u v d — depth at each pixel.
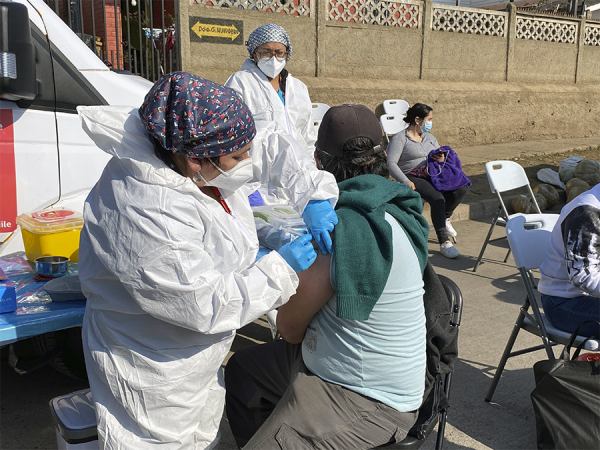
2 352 2.76
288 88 4.10
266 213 2.49
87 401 1.94
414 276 1.74
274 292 1.59
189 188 1.47
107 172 1.55
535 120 11.52
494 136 10.92
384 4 9.15
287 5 8.20
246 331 3.88
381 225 1.63
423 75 9.84
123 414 1.68
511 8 10.74
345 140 1.90
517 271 5.42
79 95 3.03
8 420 2.81
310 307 1.72
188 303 1.46
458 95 10.12
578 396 2.36
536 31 11.35
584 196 2.71
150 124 1.41
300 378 1.76
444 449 2.69
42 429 2.74
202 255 1.47
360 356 1.70
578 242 2.59
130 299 1.57
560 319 2.82
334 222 1.69
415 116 5.79
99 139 1.48
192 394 1.69
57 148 2.96
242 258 1.69
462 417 2.97
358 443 1.72
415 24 9.55
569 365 2.38
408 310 1.72
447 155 5.80
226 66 7.82
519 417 2.98
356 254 1.62
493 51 10.76
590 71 12.52
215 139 1.46
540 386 2.43
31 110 2.86
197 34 7.52
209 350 1.68
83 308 1.99
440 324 1.95
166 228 1.42
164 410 1.65
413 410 1.80
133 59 8.64
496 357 3.64
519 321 3.03
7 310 1.93
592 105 12.44
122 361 1.62
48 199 2.96
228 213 1.75
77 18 6.59
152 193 1.44
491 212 7.50
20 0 2.86
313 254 1.69
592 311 2.71
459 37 10.18
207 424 1.82
